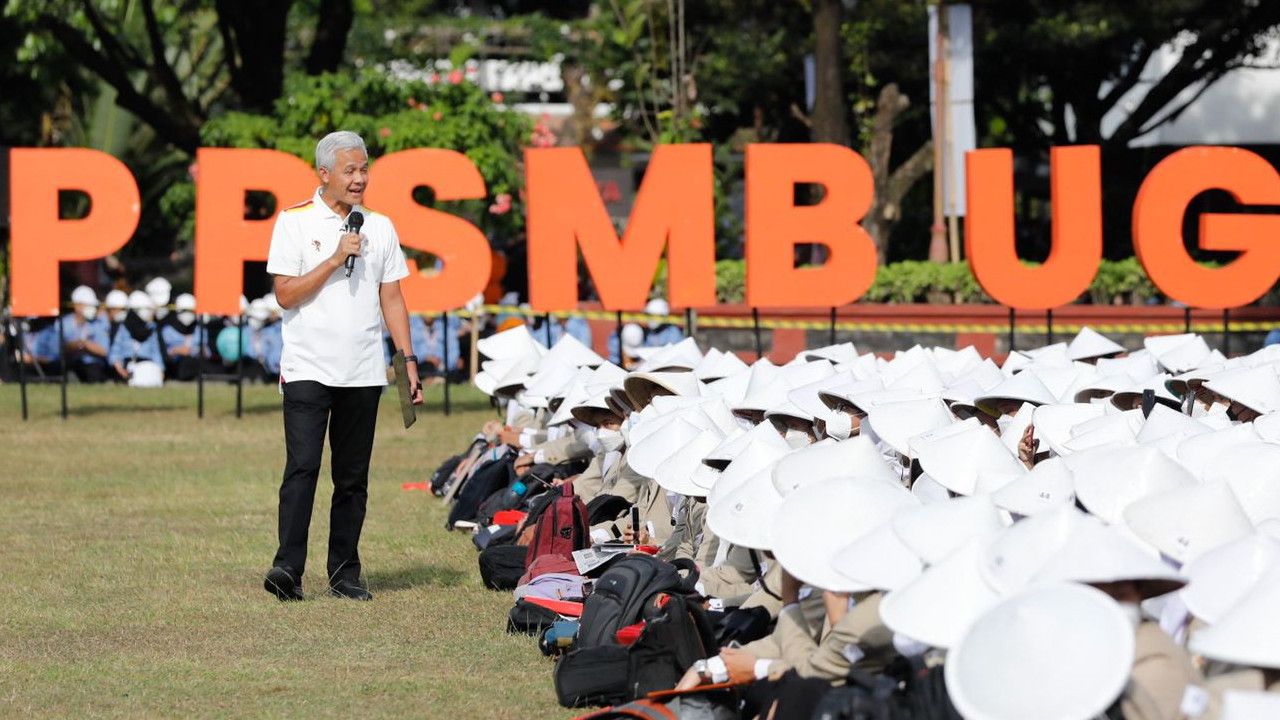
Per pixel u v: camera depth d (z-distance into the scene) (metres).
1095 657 5.13
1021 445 11.09
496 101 35.38
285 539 11.92
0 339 35.41
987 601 6.04
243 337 34.19
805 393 12.06
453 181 25.12
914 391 11.48
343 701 8.99
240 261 25.23
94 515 16.77
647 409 12.33
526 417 18.12
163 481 19.61
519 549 12.52
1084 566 5.77
